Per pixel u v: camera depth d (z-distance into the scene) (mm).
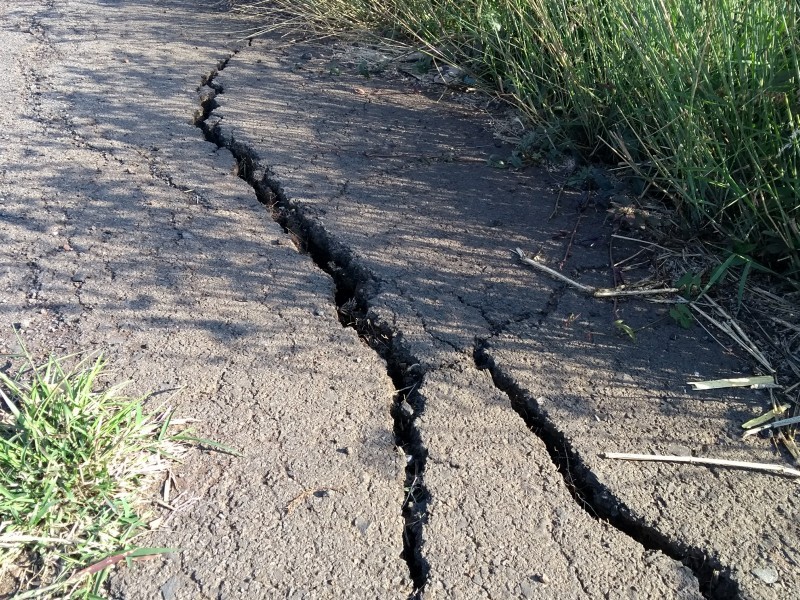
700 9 2926
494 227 3057
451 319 2613
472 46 4129
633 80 3182
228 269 2838
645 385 2361
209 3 5270
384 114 3883
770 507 2006
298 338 2547
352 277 2871
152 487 2035
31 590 1791
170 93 4051
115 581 1824
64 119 3768
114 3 5250
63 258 2854
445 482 2076
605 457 2145
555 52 3459
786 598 1805
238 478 2070
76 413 2092
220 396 2312
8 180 3285
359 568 1872
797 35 2670
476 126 3783
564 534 1956
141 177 3352
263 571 1854
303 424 2234
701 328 2562
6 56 4418
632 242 2955
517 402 2352
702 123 2811
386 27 4648
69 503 1938
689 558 1915
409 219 3104
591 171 3307
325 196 3232
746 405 2291
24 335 2514
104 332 2531
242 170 3496
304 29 4809
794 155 2641
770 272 2705
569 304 2672
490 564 1880
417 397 2348
